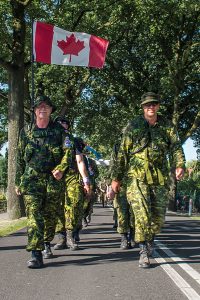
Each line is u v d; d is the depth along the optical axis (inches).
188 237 378.0
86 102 1296.8
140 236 224.4
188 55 1145.4
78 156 292.0
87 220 503.2
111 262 245.3
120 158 234.7
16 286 192.4
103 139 1360.7
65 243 293.6
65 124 281.3
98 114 1309.1
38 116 229.1
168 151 232.1
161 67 1243.8
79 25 828.0
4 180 1788.9
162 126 231.1
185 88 1278.3
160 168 230.2
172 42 1183.6
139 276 211.2
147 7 842.8
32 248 226.1
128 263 242.1
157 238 368.2
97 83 1258.0
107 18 848.3
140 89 1248.8
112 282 199.8
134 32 1138.7
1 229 458.3
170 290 186.4
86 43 594.9
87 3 787.4
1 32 722.2
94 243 328.2
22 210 637.9
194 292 183.3
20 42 663.8
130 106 1226.0
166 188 231.6
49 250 258.2
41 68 977.5
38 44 577.6
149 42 1191.6
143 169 225.8
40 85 534.0
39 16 773.9
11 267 231.1
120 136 327.9
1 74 1045.2
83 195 299.0
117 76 1230.3
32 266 228.4
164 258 259.0
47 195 230.2
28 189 227.0
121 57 1215.6
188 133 1166.3
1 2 673.6
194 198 1486.2
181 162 227.3
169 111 1299.2
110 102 1311.5
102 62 599.5
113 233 407.8
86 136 1379.2
